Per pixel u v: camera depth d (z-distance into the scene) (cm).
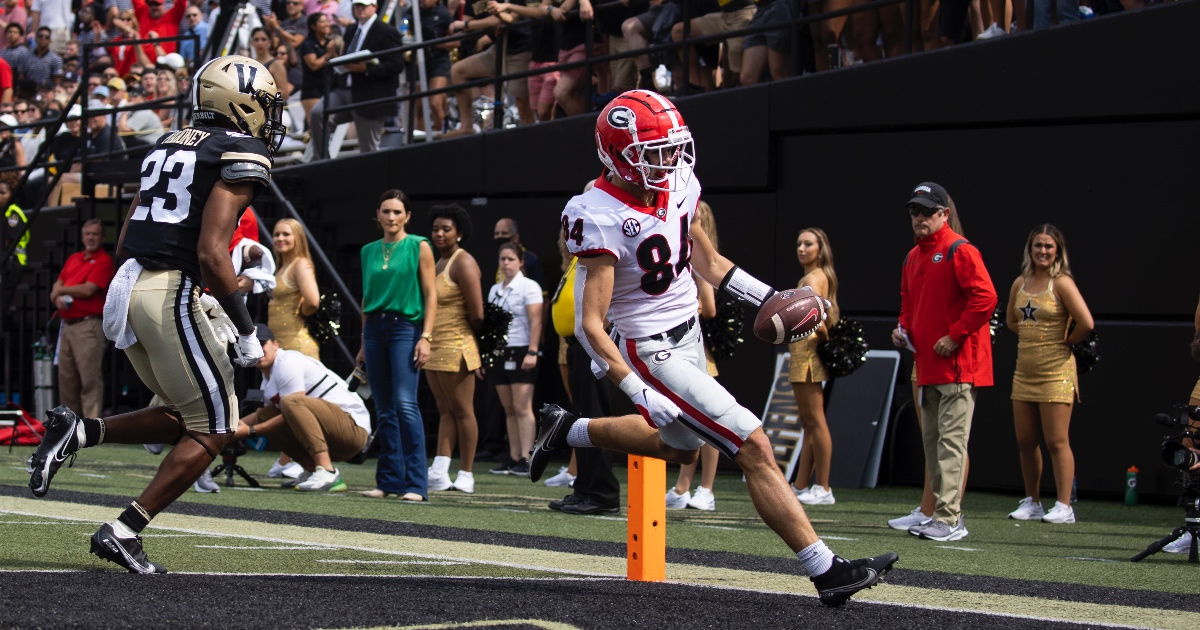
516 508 1166
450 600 598
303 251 1340
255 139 695
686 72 1670
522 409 1577
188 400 692
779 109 1591
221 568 713
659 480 721
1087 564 902
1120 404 1406
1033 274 1227
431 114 2019
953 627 578
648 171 633
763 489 634
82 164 2008
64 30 2911
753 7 1683
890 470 1545
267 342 1255
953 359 1035
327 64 2002
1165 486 1380
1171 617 650
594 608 592
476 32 1817
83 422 691
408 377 1204
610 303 661
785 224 1608
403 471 1220
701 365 676
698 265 707
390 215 1192
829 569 626
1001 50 1457
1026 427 1221
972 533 1094
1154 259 1394
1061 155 1440
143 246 685
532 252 1792
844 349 1311
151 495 683
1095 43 1406
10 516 942
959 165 1497
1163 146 1389
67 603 545
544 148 1769
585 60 1736
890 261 1540
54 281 2058
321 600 582
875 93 1531
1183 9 1361
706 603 624
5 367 2066
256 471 1505
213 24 2538
